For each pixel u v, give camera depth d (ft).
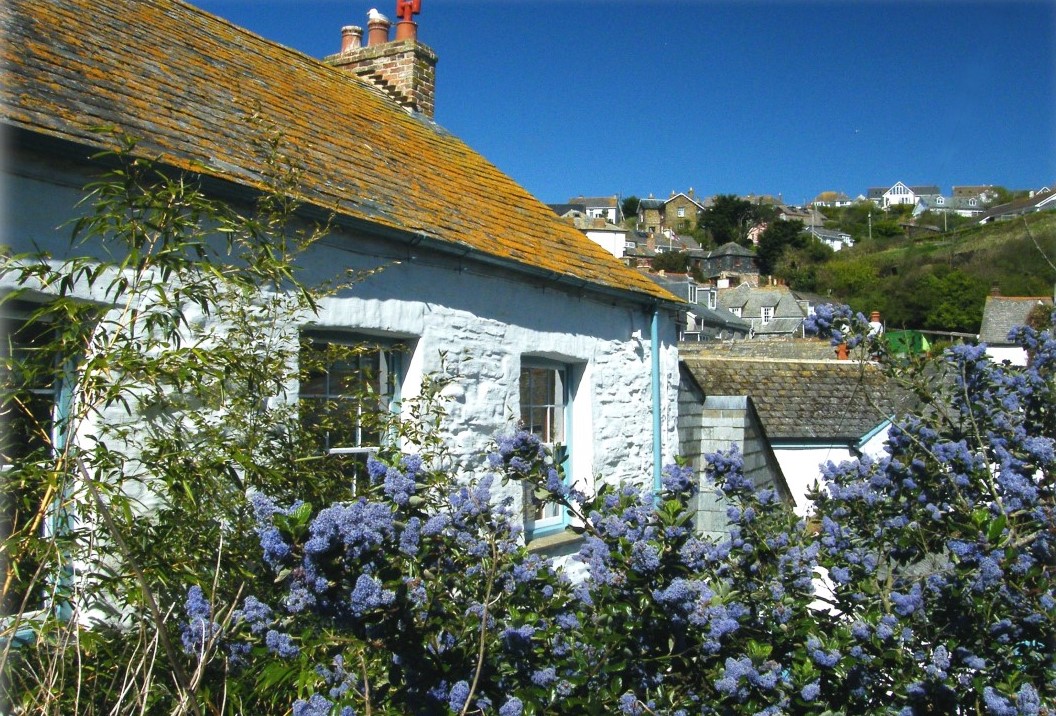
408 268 20.12
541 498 11.44
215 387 13.48
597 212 401.90
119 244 14.20
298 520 8.16
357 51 33.45
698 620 9.68
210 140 17.29
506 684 9.57
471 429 21.58
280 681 11.56
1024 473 13.52
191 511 12.07
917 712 10.31
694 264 305.12
